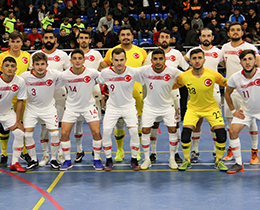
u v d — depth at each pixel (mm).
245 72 5172
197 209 4070
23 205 4277
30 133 5621
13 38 5656
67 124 5617
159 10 15633
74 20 14727
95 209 4113
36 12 15438
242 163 5941
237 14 14289
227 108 6109
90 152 6848
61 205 4250
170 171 5559
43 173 5551
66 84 5480
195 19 13727
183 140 5531
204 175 5324
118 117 5609
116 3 15008
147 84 5523
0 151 6902
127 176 5336
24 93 5469
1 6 16312
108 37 12711
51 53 5922
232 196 4457
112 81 5418
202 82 5301
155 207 4145
